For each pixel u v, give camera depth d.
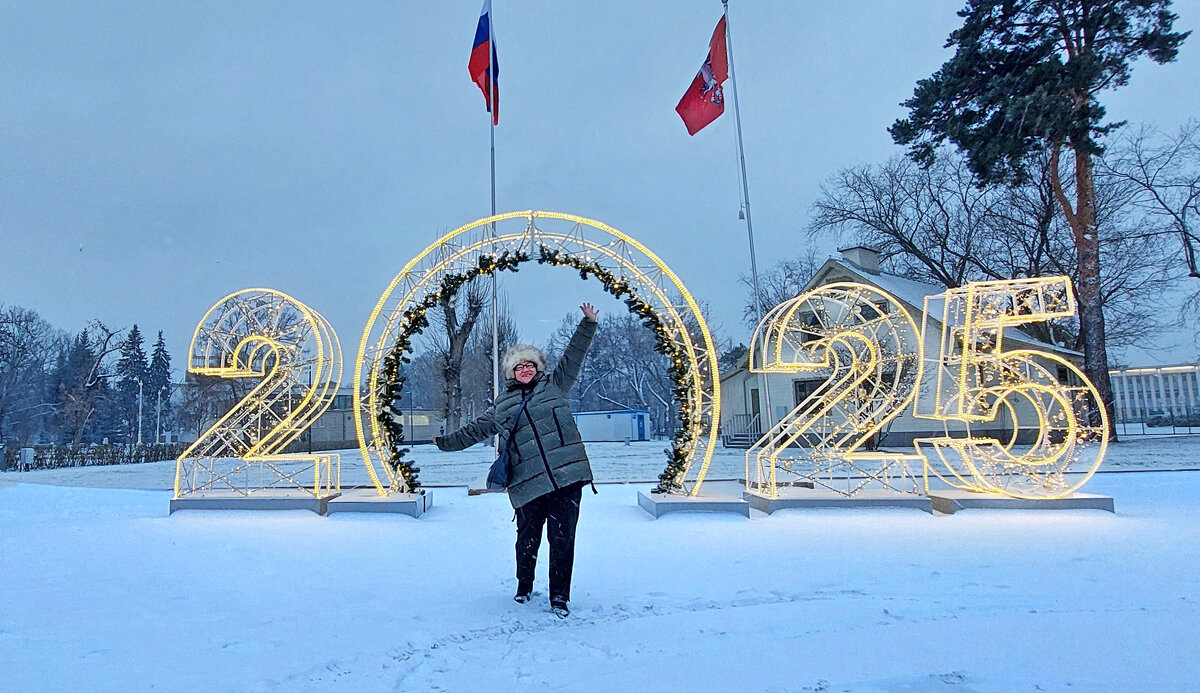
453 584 4.84
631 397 60.25
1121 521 7.26
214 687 2.89
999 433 23.61
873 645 3.45
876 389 9.67
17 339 51.12
